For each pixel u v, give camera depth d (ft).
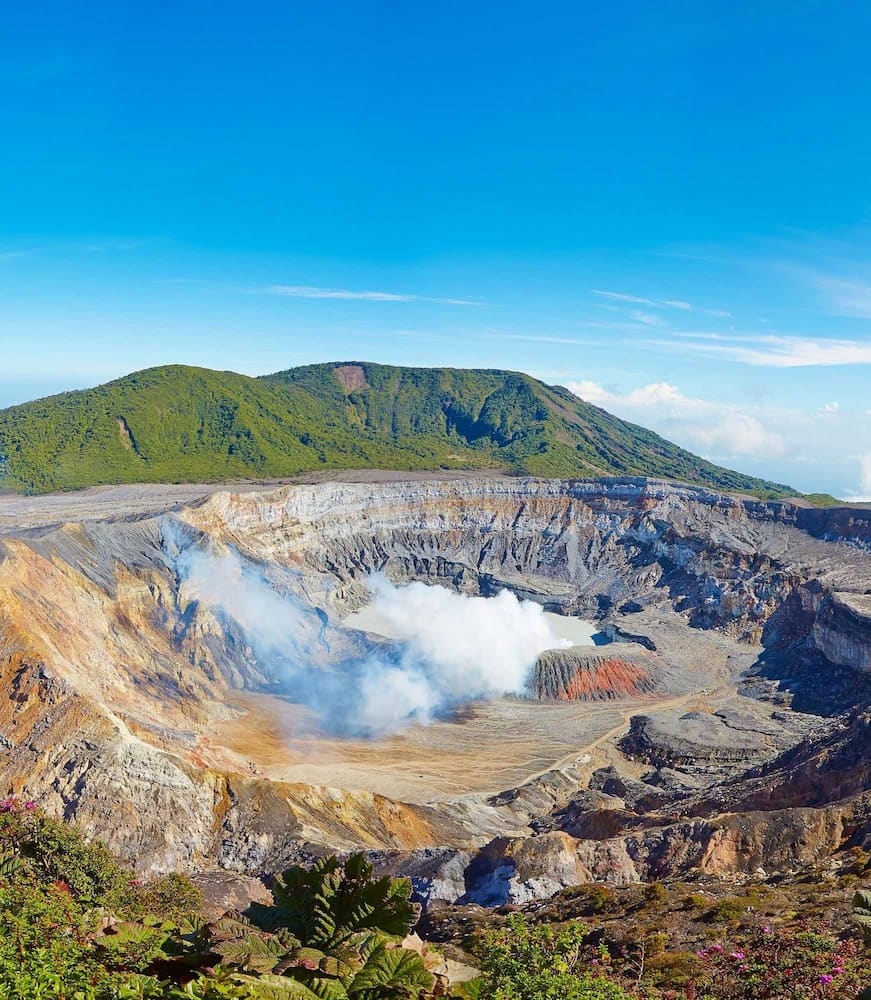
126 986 47.80
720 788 348.18
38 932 66.64
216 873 250.57
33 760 271.28
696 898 156.97
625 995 71.00
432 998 46.34
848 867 175.52
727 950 115.24
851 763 297.53
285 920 51.52
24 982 51.26
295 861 260.21
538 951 73.36
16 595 349.00
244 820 280.92
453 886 244.63
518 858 245.45
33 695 289.74
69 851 118.73
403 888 52.16
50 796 263.70
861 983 87.51
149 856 255.29
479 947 83.20
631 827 306.76
